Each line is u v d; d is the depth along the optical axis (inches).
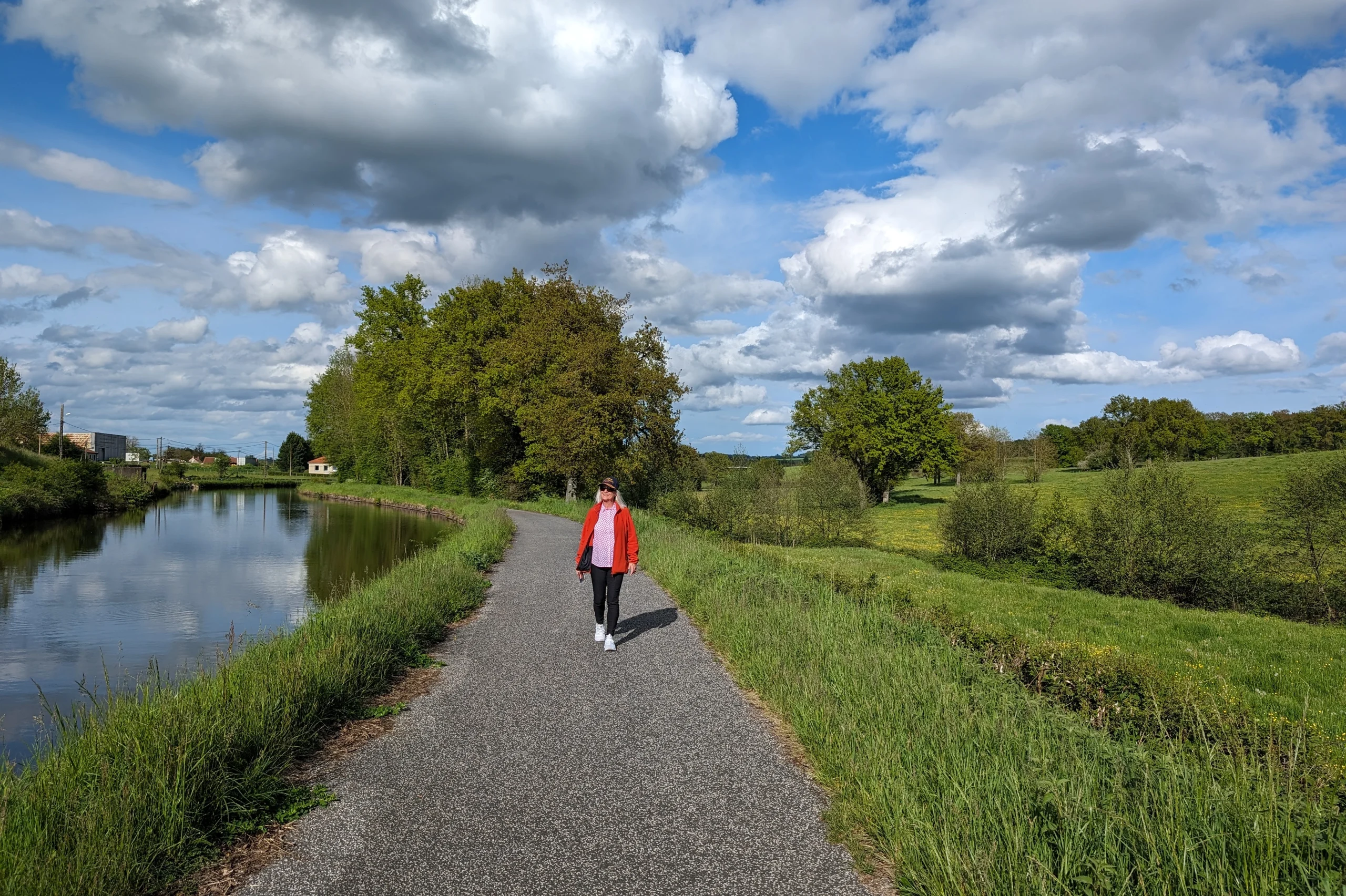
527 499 1817.2
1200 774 143.9
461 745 199.3
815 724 198.4
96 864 121.9
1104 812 128.6
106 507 1830.7
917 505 2409.0
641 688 257.6
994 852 120.2
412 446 2374.5
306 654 251.1
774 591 427.5
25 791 148.4
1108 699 243.9
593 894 122.7
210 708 189.2
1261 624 563.8
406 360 1907.0
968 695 213.5
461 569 527.8
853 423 2251.5
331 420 3097.9
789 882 127.4
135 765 155.7
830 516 1187.9
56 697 370.3
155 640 511.2
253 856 137.4
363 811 156.7
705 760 186.9
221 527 1461.6
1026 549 930.1
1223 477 2191.2
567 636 351.6
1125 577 757.3
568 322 1604.3
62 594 705.6
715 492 1221.1
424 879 128.3
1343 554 691.4
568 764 184.2
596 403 1402.6
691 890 124.5
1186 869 112.5
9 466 1642.5
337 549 1080.8
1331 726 295.0
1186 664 417.1
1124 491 792.9
